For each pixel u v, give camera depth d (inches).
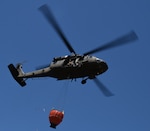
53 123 1234.6
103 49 1213.7
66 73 1298.0
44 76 1471.5
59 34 1207.6
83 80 1291.8
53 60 1344.7
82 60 1277.1
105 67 1285.7
